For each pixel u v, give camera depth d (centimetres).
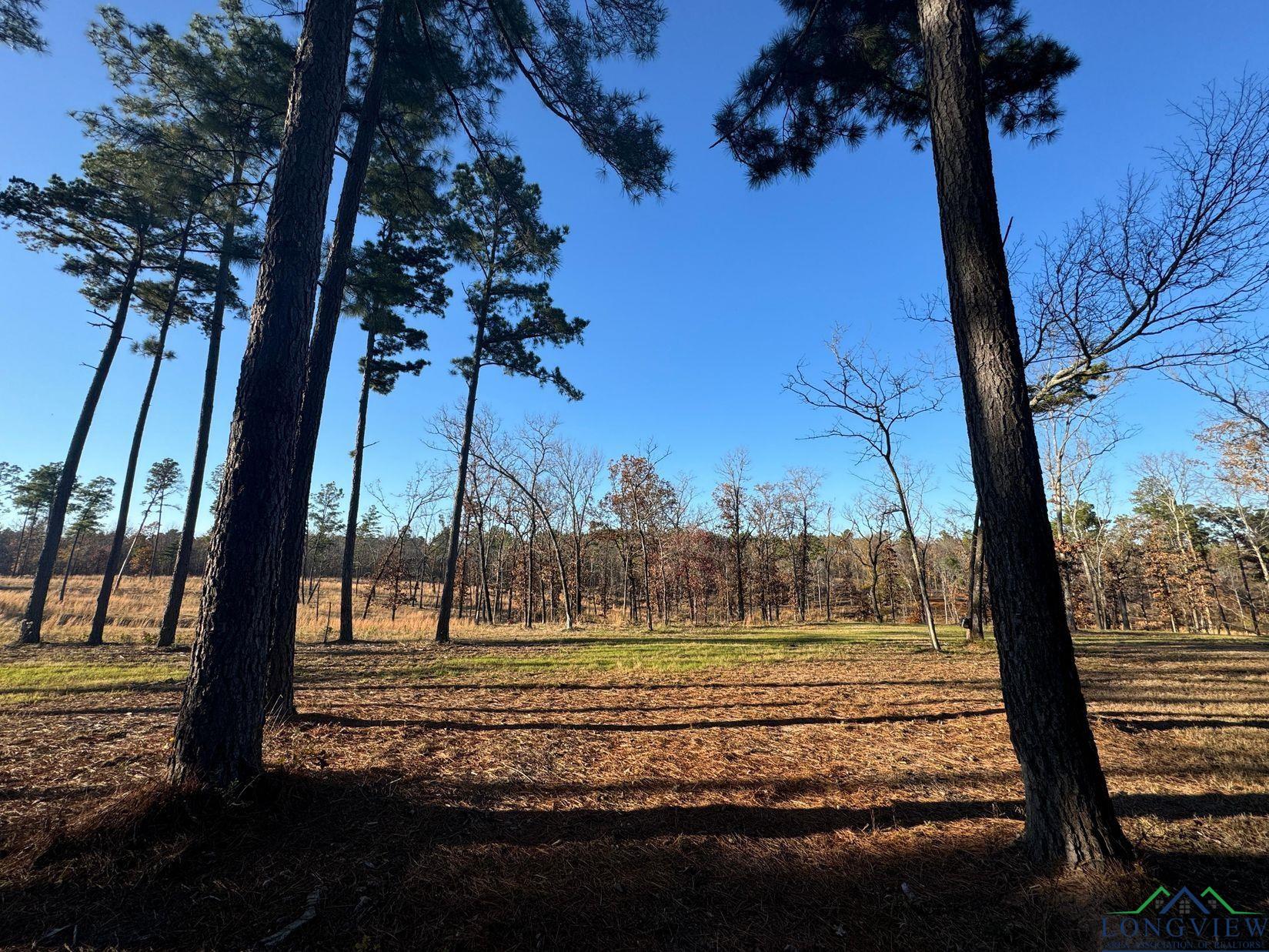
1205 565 3322
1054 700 282
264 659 350
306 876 265
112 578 1387
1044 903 248
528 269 1593
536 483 2836
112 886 248
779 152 573
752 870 281
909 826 333
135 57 888
